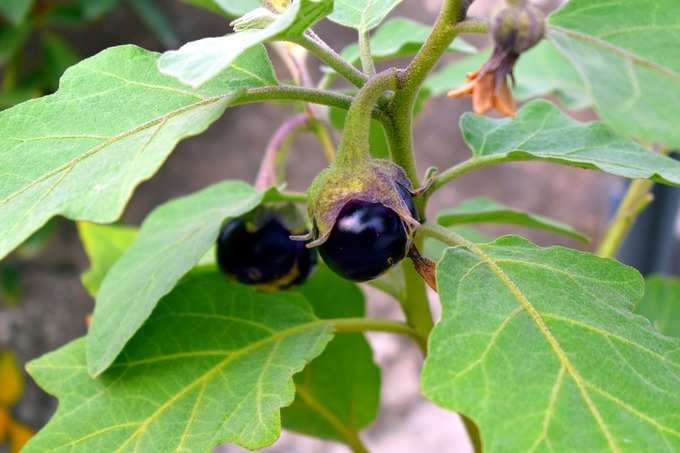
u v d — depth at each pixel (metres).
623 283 0.36
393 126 0.37
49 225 1.20
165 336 0.42
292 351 0.40
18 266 1.38
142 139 0.35
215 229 0.42
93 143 0.35
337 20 0.41
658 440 0.30
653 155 0.42
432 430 1.29
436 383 0.31
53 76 1.20
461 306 0.33
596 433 0.30
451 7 0.34
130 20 1.42
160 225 0.49
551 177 1.41
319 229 0.35
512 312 0.33
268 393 0.38
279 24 0.31
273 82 0.37
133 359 0.41
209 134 1.43
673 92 0.29
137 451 0.37
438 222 0.47
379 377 0.52
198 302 0.43
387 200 0.35
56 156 0.35
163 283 0.40
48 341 1.36
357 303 0.51
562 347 0.32
